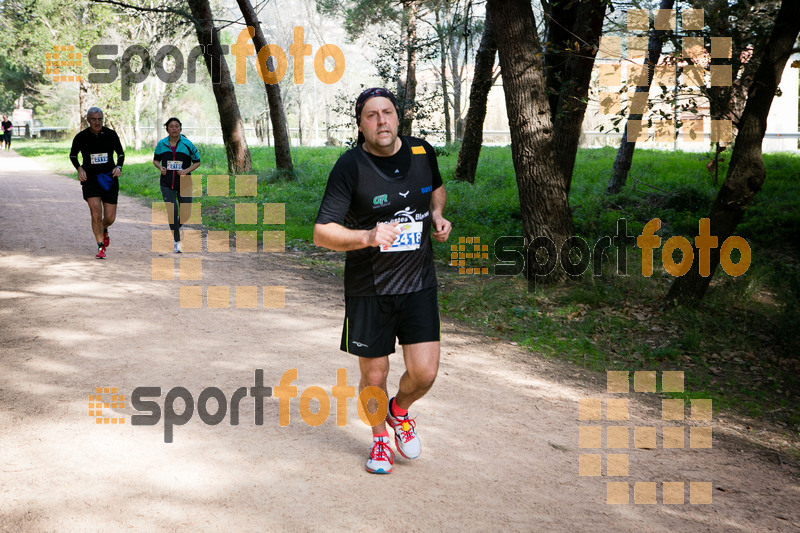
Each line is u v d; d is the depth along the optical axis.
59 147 47.47
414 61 20.31
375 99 3.53
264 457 4.07
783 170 18.23
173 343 6.17
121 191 19.70
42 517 3.31
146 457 4.00
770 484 4.21
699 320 7.77
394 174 3.64
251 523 3.34
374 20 20.94
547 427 4.83
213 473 3.84
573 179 18.88
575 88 10.01
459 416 4.92
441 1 18.92
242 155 22.17
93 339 6.20
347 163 3.61
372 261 3.73
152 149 35.78
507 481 3.94
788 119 29.97
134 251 10.60
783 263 10.28
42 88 55.75
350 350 3.84
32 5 32.16
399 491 3.75
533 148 9.12
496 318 7.82
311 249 11.61
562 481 4.00
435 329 3.84
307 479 3.83
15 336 6.21
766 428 5.26
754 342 7.41
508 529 3.42
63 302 7.43
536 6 13.52
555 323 7.69
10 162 33.16
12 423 4.38
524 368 6.18
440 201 3.96
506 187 18.77
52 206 16.02
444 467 4.08
